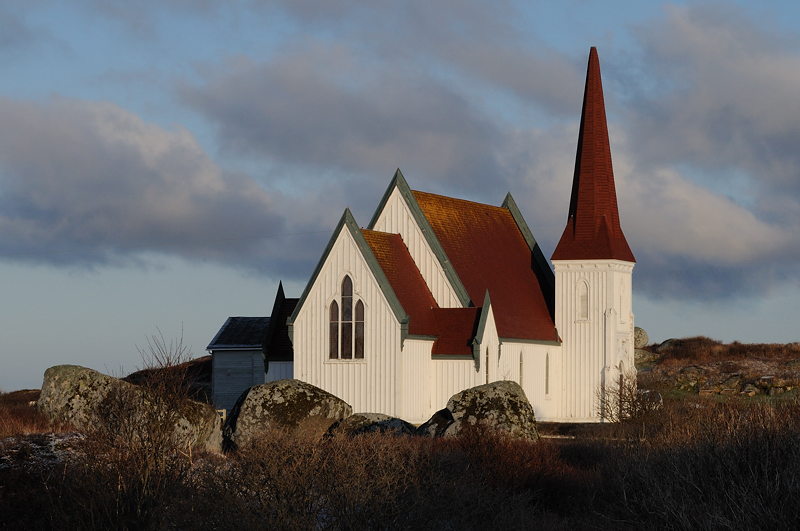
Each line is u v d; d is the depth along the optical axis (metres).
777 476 22.36
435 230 60.94
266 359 62.06
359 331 54.53
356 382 54.22
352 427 41.22
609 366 64.00
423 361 55.06
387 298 53.66
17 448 30.11
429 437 38.19
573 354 65.25
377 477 22.12
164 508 23.20
